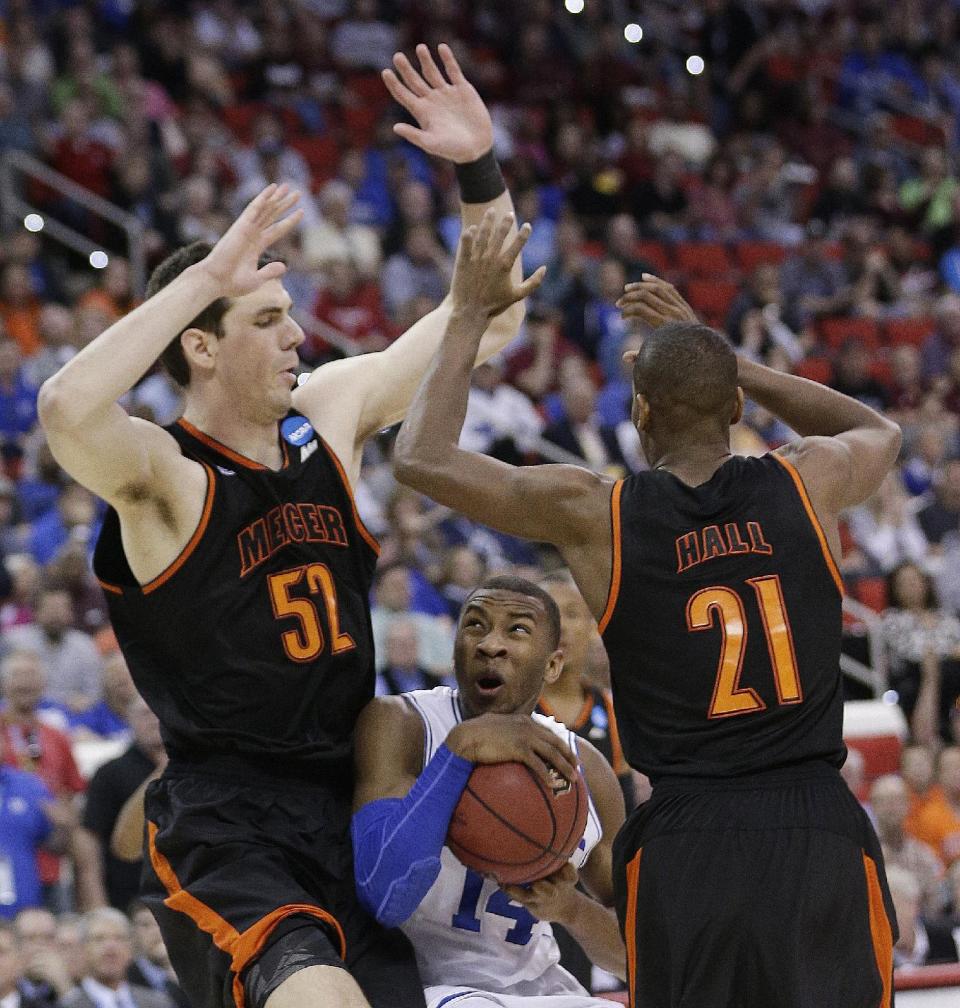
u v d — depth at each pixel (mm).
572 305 43875
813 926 9633
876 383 44750
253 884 10273
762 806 9766
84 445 9945
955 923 23891
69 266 40188
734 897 9586
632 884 9945
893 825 25703
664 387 10555
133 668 10969
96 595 28219
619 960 11422
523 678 11094
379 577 29312
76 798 23312
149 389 33750
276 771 10750
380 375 11922
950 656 33344
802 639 10055
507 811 10391
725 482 10336
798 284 49875
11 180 40219
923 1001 16844
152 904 10773
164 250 40281
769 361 43250
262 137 47156
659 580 10078
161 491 10523
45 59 44656
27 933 19688
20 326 37781
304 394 11734
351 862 10859
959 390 46500
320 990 9656
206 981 10445
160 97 46906
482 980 11367
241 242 10250
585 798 10734
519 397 38156
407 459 10258
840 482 10523
